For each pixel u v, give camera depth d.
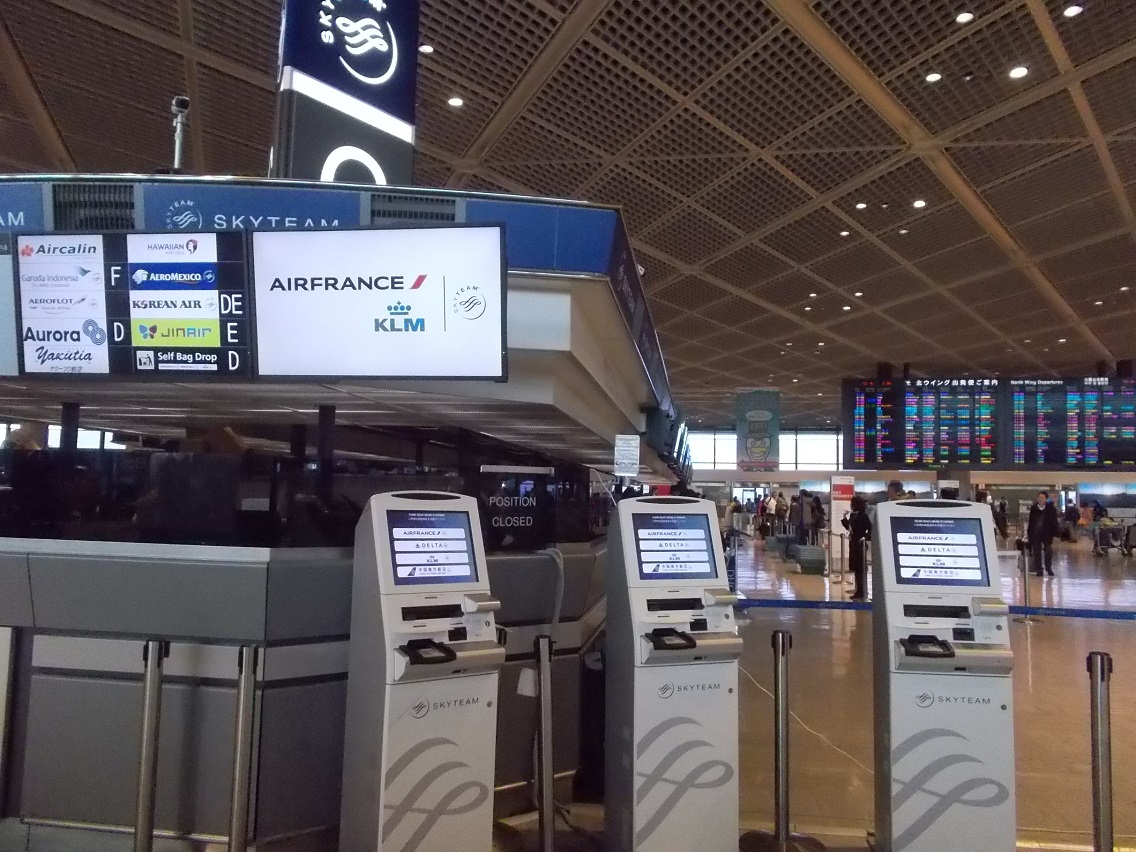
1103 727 3.11
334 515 3.32
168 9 5.35
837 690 5.86
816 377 19.86
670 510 3.36
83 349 3.58
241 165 7.90
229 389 4.43
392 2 4.66
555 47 5.66
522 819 3.60
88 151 7.68
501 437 7.77
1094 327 13.80
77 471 3.26
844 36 5.51
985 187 7.94
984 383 15.52
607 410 7.11
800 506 19.19
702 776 3.14
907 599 3.19
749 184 7.93
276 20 5.42
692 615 3.18
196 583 2.97
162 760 3.03
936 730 3.11
